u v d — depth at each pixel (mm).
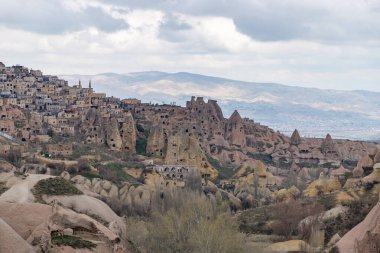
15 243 73875
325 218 146500
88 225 85312
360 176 192750
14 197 116875
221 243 106812
